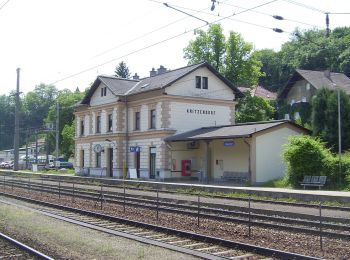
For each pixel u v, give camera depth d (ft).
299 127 110.32
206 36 176.65
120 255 35.12
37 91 417.08
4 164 265.95
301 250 37.11
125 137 141.90
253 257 34.53
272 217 52.65
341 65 216.33
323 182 85.61
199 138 112.47
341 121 114.01
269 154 104.06
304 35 258.37
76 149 167.94
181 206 66.44
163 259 33.65
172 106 126.52
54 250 37.91
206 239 41.09
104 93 150.20
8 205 72.43
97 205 71.82
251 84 180.45
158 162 126.62
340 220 49.29
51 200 80.74
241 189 81.87
